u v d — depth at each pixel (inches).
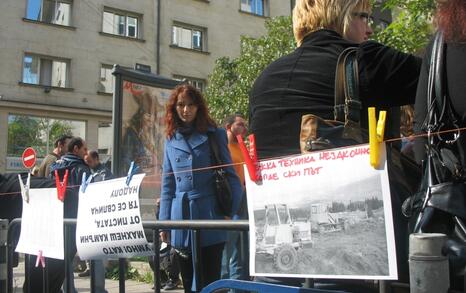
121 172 264.7
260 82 78.7
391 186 57.6
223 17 989.2
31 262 126.6
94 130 852.6
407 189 59.9
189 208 120.5
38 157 800.9
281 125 72.2
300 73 72.8
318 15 76.5
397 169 59.8
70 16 839.1
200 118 124.2
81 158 203.0
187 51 942.4
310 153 59.5
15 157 784.3
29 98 792.9
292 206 60.6
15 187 143.9
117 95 265.9
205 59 961.5
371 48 67.5
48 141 812.6
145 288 244.4
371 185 53.9
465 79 51.4
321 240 57.6
